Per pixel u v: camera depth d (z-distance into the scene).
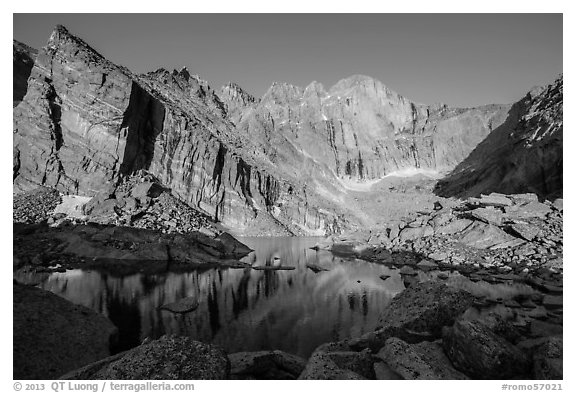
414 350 12.23
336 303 22.88
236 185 87.69
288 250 52.97
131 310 20.48
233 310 21.08
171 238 44.16
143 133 71.44
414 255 38.72
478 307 20.16
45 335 13.68
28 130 59.84
